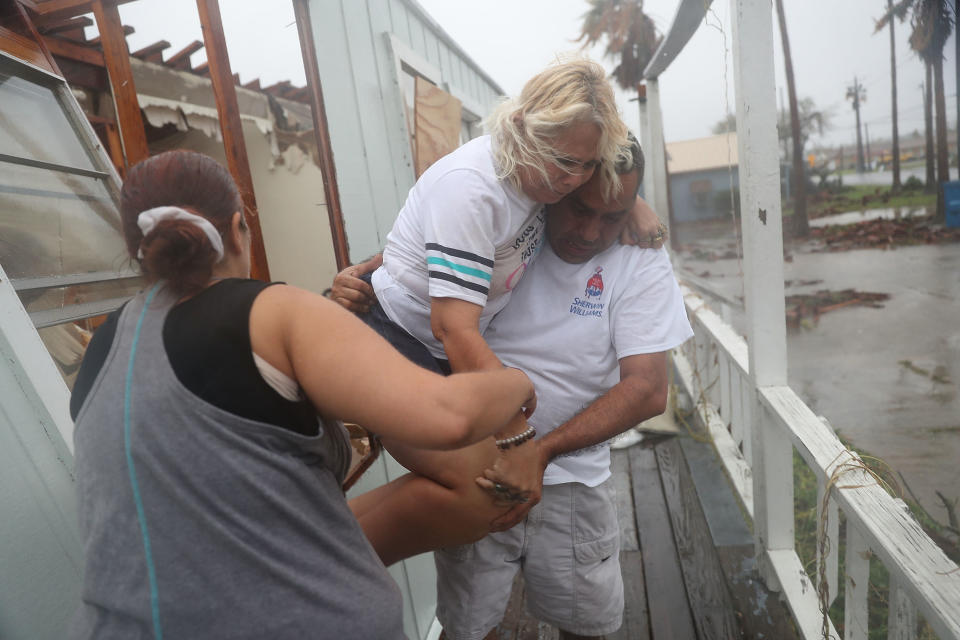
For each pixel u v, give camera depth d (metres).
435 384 0.77
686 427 4.02
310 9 2.15
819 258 6.73
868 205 6.23
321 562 0.80
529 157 1.09
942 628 1.01
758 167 2.05
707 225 13.77
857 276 5.66
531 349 1.52
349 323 0.80
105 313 1.38
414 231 1.27
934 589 1.07
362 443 2.01
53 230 1.35
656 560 2.64
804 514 3.03
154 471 0.73
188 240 0.76
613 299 1.51
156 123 4.20
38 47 1.57
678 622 2.25
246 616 0.74
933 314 4.46
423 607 2.43
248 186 1.89
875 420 3.22
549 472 1.55
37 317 1.22
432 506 1.18
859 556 1.53
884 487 1.46
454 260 1.11
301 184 5.24
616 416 1.40
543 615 1.73
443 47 4.49
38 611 0.87
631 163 1.26
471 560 1.58
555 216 1.36
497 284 1.33
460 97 4.88
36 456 0.90
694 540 2.75
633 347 1.48
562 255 1.48
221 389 0.75
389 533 1.21
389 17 3.12
